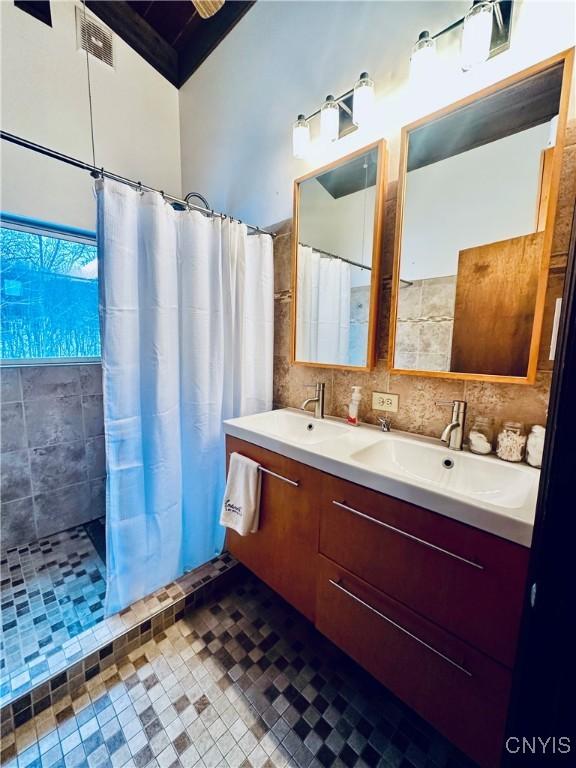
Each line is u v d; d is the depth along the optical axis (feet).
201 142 6.79
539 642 1.71
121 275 3.89
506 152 3.25
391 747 3.12
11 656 3.86
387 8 3.99
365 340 4.47
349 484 3.20
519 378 3.24
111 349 3.92
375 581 3.08
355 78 4.36
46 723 3.26
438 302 3.81
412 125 3.77
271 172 5.55
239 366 5.40
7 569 5.49
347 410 4.97
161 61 6.81
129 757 3.02
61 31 5.42
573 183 2.93
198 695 3.55
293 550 3.90
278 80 5.24
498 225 3.34
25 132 5.20
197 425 4.86
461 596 2.52
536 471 3.06
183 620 4.53
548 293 3.11
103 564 5.65
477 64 3.19
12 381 5.72
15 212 5.22
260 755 3.05
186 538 5.10
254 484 4.23
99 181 3.70
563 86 2.84
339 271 4.68
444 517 2.55
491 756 2.49
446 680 2.67
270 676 3.77
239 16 5.69
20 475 5.95
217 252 4.84
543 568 1.66
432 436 4.08
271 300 5.64
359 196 4.37
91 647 3.74
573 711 1.62
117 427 4.06
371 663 3.20
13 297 5.64
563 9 2.90
